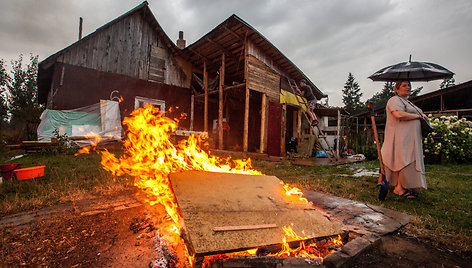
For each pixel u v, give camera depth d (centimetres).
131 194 351
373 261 167
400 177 341
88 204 302
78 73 1040
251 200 229
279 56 1150
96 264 171
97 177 457
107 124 1045
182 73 1367
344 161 855
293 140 1208
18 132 1540
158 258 177
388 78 412
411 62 393
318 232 195
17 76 1806
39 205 296
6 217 257
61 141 845
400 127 344
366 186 422
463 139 788
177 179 243
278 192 265
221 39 1082
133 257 180
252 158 882
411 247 190
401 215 261
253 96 1330
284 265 147
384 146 361
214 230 170
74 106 1022
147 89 1233
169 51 1320
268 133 1059
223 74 1152
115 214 268
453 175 543
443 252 183
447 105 1491
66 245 199
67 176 466
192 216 182
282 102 1220
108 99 1111
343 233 202
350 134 1482
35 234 218
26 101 1772
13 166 432
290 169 637
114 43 1143
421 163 333
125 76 1166
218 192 231
